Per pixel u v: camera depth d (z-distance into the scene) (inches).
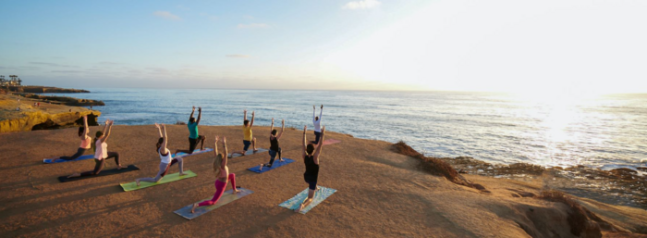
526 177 690.2
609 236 328.2
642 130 1760.6
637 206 519.8
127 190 289.7
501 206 300.7
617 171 790.5
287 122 2129.7
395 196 313.3
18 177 313.7
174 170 372.2
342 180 362.9
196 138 436.8
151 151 466.3
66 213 235.9
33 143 478.9
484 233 234.1
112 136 562.9
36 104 1232.8
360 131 1688.0
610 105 4707.2
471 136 1517.0
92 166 372.2
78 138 535.5
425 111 3221.0
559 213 310.7
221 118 2361.0
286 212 257.0
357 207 277.6
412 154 544.1
